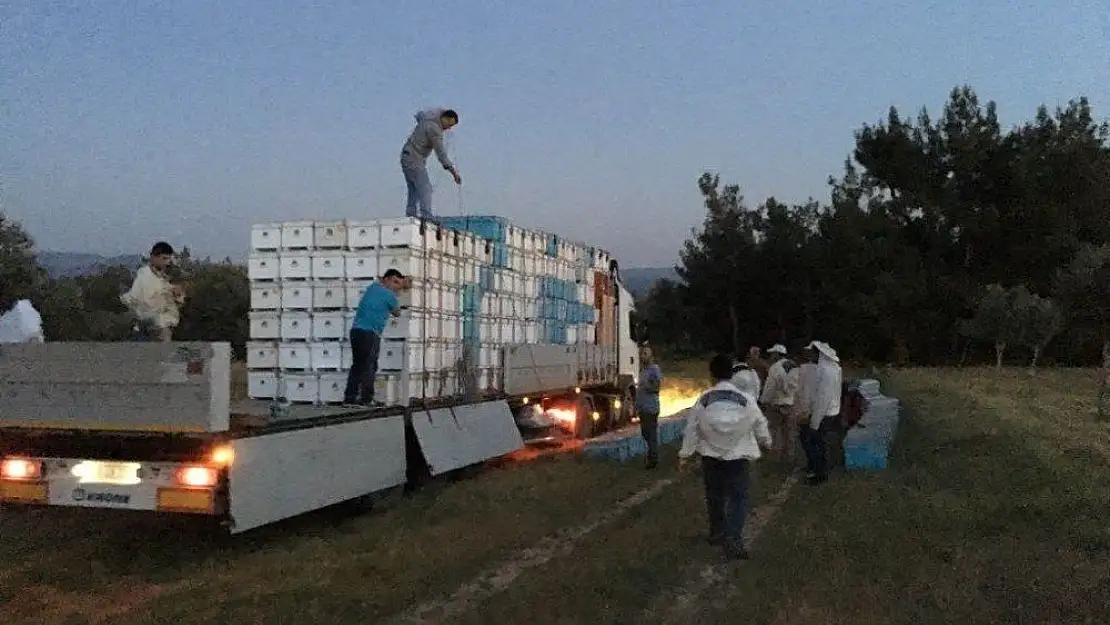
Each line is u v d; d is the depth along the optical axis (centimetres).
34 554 886
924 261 4703
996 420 1756
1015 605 693
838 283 4834
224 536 971
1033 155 4522
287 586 759
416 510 1089
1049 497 1054
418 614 695
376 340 1118
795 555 865
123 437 841
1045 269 4519
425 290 1218
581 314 1883
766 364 1969
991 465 1294
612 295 2103
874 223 4666
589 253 1944
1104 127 4647
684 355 6147
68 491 863
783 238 5369
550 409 1812
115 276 3825
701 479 1330
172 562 867
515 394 1493
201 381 805
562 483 1263
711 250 5644
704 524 1003
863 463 1400
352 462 1026
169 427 812
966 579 761
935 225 4691
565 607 704
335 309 1195
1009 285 4581
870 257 4600
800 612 684
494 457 1380
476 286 1377
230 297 4156
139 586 785
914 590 737
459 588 770
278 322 1217
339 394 1186
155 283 1000
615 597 732
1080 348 4472
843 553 866
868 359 5212
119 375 824
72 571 824
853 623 661
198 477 829
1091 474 1184
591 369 1906
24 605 726
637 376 2266
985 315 3600
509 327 1503
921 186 4712
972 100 4703
